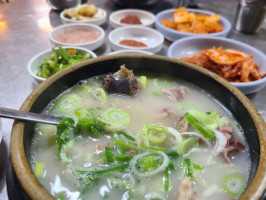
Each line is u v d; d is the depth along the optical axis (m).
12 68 0.30
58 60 0.28
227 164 0.16
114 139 0.17
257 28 0.40
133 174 0.15
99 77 0.22
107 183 0.14
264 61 0.30
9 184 0.13
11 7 0.46
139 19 0.43
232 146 0.16
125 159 0.15
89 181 0.14
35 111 0.16
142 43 0.36
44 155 0.16
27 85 0.28
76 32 0.37
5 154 0.19
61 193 0.14
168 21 0.41
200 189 0.14
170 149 0.16
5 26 0.40
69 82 0.20
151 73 0.23
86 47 0.33
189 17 0.40
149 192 0.14
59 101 0.19
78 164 0.15
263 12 0.38
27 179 0.11
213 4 0.51
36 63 0.29
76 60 0.29
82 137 0.17
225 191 0.14
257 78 0.28
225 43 0.34
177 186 0.14
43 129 0.17
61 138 0.16
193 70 0.20
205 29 0.38
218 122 0.18
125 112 0.19
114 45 0.33
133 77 0.21
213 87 0.20
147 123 0.18
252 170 0.14
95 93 0.21
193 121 0.17
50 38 0.33
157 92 0.22
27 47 0.35
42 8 0.46
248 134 0.16
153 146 0.16
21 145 0.13
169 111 0.19
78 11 0.41
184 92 0.21
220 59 0.28
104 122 0.17
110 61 0.21
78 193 0.14
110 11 0.47
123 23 0.41
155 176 0.15
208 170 0.15
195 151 0.16
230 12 0.48
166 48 0.37
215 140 0.17
